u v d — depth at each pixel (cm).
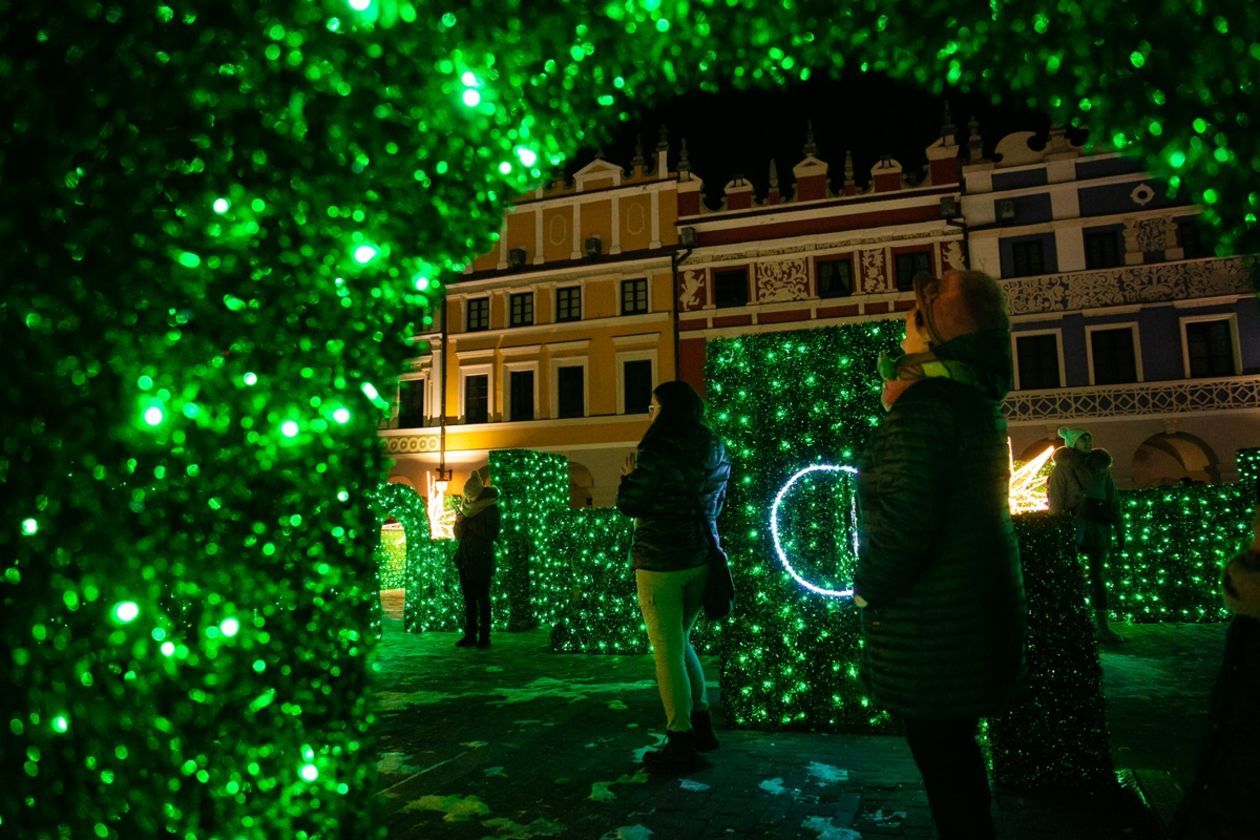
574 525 808
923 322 236
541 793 362
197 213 186
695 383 2612
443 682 644
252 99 193
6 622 176
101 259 179
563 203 2844
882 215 2503
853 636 460
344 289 220
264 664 202
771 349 493
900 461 208
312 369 211
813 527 472
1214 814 163
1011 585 212
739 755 411
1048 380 2311
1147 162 208
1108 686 550
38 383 177
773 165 2653
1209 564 868
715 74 292
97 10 175
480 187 260
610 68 285
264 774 200
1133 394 2233
